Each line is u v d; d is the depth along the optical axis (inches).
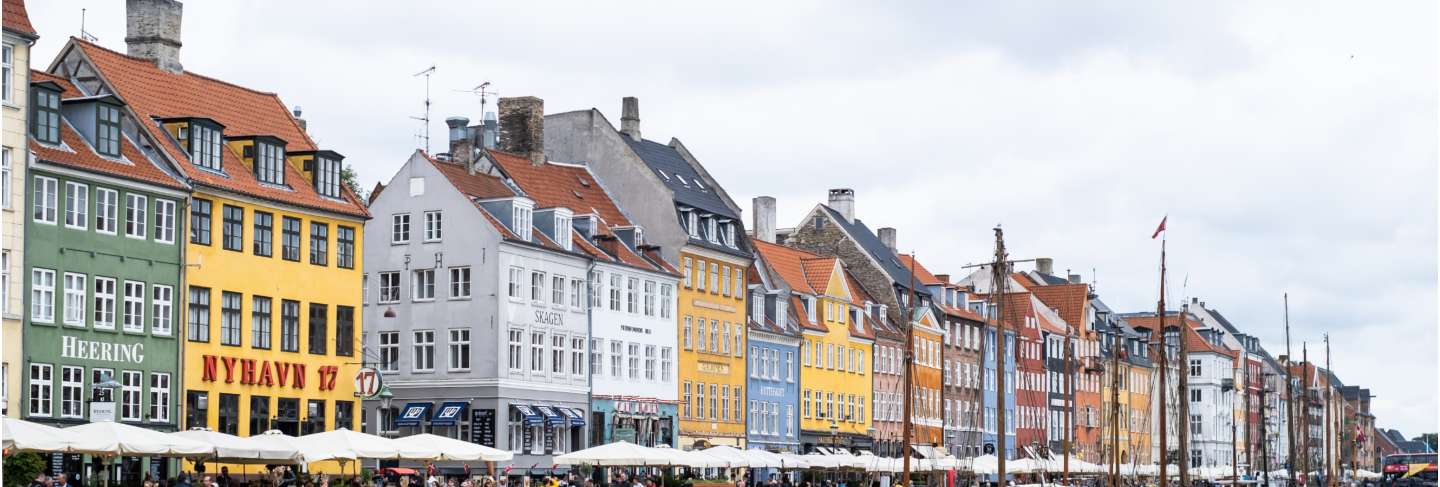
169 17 2623.0
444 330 3024.1
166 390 2351.1
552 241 3171.8
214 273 2433.6
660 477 2955.2
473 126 3595.0
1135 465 4414.4
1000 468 3029.0
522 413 3002.0
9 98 2127.2
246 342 2487.7
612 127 3651.6
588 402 3218.5
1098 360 6058.1
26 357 2142.0
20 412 2130.9
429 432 3016.7
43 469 1918.1
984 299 5413.4
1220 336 7568.9
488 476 2586.1
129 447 1766.7
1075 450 5880.9
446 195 3048.7
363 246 2906.0
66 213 2213.3
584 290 3238.2
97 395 2207.2
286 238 2571.4
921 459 3538.4
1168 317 7357.3
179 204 2383.1
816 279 4269.2
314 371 2610.7
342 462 2313.0
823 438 4173.2
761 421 3895.2
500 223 3053.6
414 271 3061.0
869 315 4569.4
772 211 4557.1
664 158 3828.7
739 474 3710.6
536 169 3462.1
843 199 5093.5
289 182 2603.3
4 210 2116.1
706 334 3671.3
